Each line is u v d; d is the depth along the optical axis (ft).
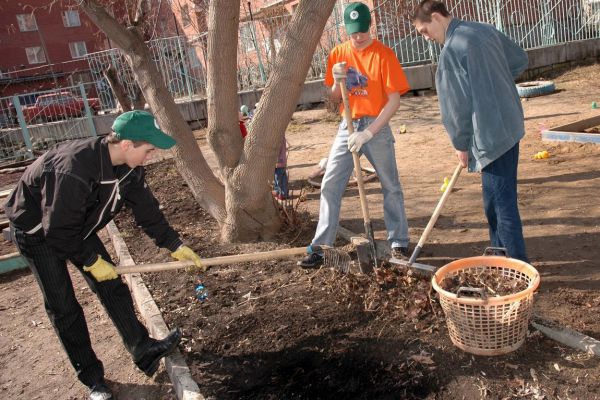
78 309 11.07
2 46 111.14
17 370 13.62
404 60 56.39
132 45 18.22
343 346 11.44
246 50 58.70
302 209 21.54
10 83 108.47
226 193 17.71
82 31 117.60
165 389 11.75
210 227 20.31
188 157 18.48
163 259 17.56
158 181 28.91
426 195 21.56
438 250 15.85
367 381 10.35
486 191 12.19
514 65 12.51
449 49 11.30
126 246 19.36
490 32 11.40
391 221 15.21
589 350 10.03
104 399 11.41
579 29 60.08
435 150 29.58
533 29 56.75
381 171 14.66
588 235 15.47
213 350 12.15
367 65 13.87
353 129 14.03
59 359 13.87
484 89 11.14
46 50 114.42
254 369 11.34
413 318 11.75
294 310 13.08
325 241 14.67
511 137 11.40
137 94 33.14
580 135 25.62
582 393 9.18
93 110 65.72
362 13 13.38
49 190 9.45
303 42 15.67
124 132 9.58
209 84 16.98
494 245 12.98
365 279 13.41
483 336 9.96
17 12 111.24
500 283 10.75
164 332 12.80
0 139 54.60
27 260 10.40
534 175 22.07
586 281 12.81
